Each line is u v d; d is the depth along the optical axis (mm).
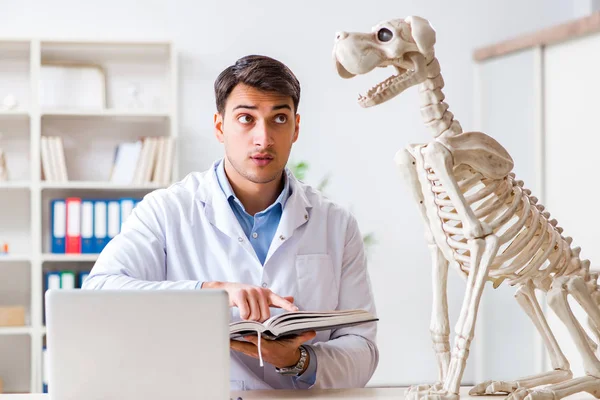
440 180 1480
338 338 1985
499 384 1537
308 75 4855
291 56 4844
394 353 4926
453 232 1500
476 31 4984
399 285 4930
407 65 1528
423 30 1482
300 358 1802
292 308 1599
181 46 4758
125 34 4723
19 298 4621
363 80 4895
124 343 1319
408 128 4918
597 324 1602
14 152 4621
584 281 1604
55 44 4512
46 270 4543
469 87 4984
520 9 5004
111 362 1321
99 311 1316
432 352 4949
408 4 4926
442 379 1543
